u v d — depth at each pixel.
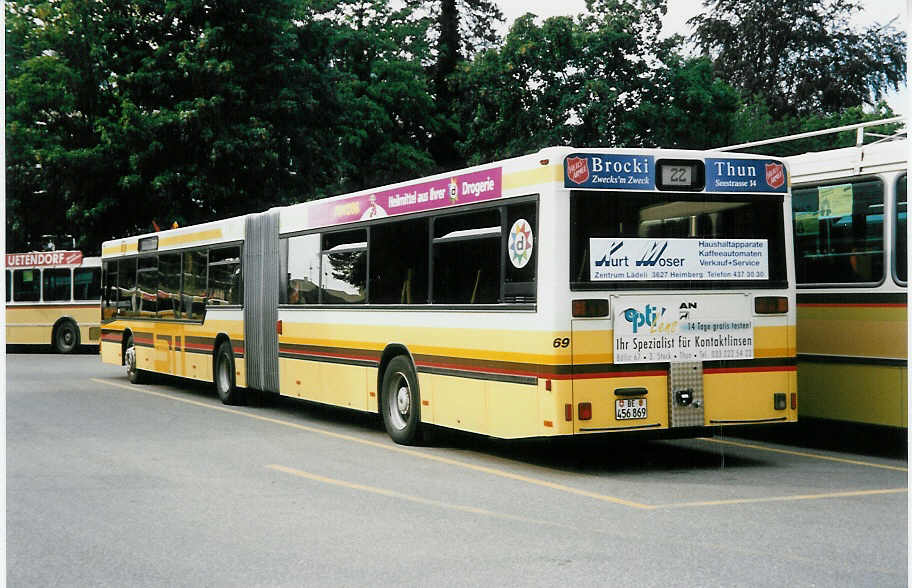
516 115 37.88
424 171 45.88
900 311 10.41
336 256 13.45
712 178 9.94
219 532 7.29
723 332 9.87
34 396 17.83
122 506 8.24
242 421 14.25
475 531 7.25
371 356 12.49
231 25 32.31
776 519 7.62
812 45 51.06
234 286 16.45
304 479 9.50
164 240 19.45
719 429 9.98
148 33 32.81
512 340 9.86
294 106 32.44
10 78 32.94
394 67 45.97
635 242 9.60
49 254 31.88
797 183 11.60
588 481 9.39
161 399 17.42
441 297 11.09
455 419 10.81
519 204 9.86
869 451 11.42
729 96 37.22
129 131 30.95
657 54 37.47
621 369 9.46
